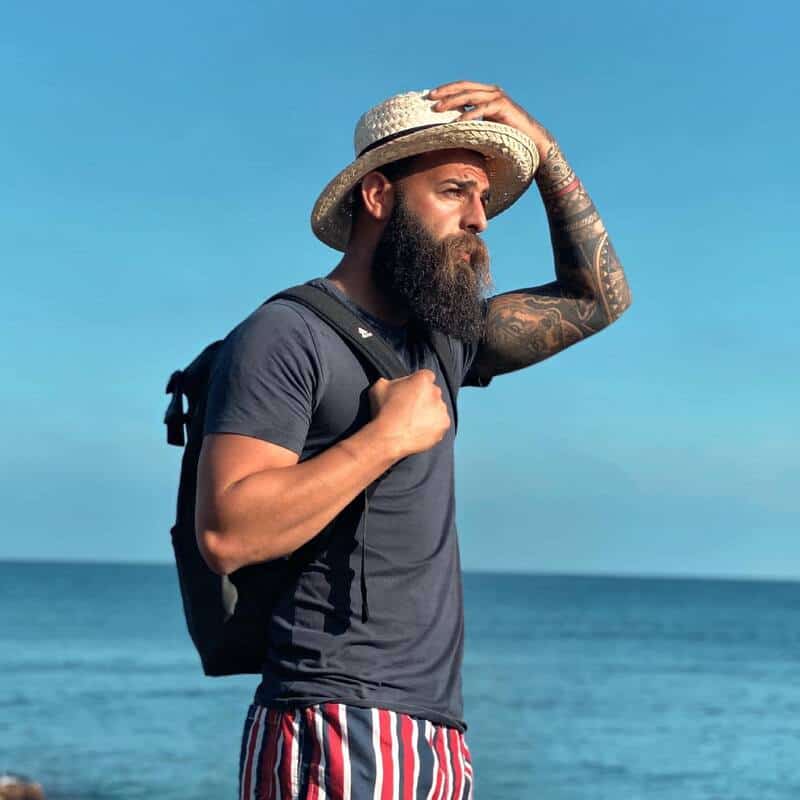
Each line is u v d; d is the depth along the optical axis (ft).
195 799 74.90
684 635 290.35
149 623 297.33
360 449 9.42
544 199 12.57
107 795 75.97
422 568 10.02
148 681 152.46
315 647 9.73
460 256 10.61
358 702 9.59
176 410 10.59
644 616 397.39
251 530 9.29
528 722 117.08
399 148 10.56
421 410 9.70
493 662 189.47
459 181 10.73
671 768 90.84
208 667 10.19
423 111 10.78
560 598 565.12
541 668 181.27
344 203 11.27
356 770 9.52
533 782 82.94
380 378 10.00
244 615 9.98
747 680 172.04
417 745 9.70
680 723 119.85
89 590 529.45
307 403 9.85
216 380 9.93
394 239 10.61
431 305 10.45
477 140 10.75
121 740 100.63
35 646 215.10
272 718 9.85
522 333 12.20
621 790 81.10
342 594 9.79
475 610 403.95
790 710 134.00
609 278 12.54
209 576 9.91
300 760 9.66
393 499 9.93
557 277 12.71
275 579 9.96
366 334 10.16
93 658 190.08
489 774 86.22
